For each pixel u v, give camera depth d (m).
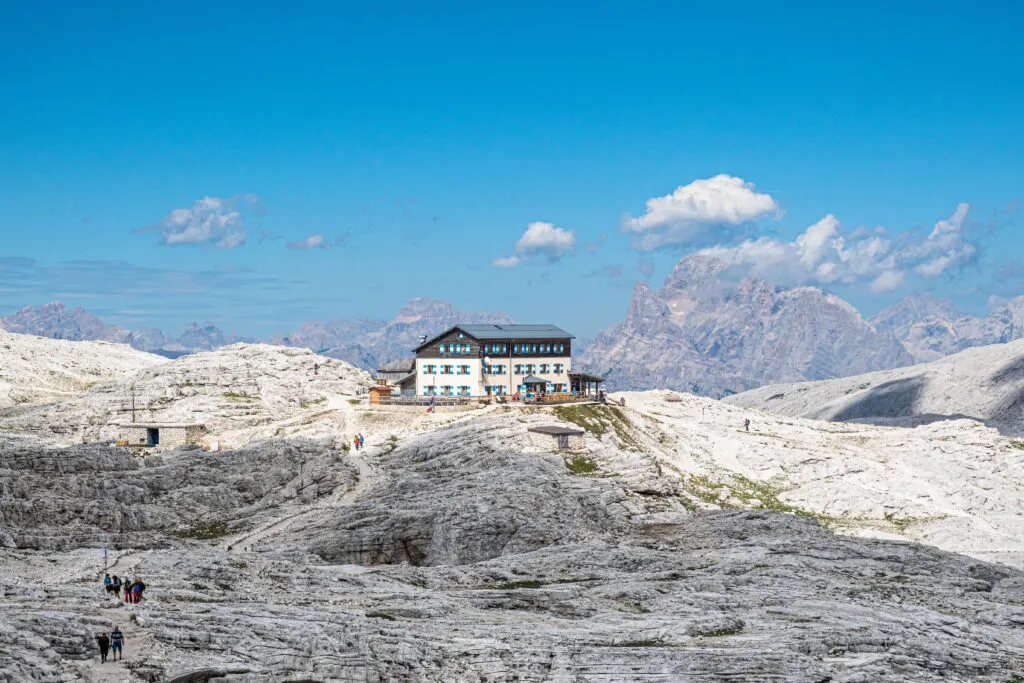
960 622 108.81
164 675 71.44
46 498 136.50
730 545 140.25
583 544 137.00
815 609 108.69
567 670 83.19
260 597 99.38
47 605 85.62
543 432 176.88
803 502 185.25
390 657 80.50
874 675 88.00
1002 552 167.50
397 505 144.12
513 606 106.94
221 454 167.38
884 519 182.62
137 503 145.38
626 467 169.25
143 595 92.88
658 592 114.56
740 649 90.19
